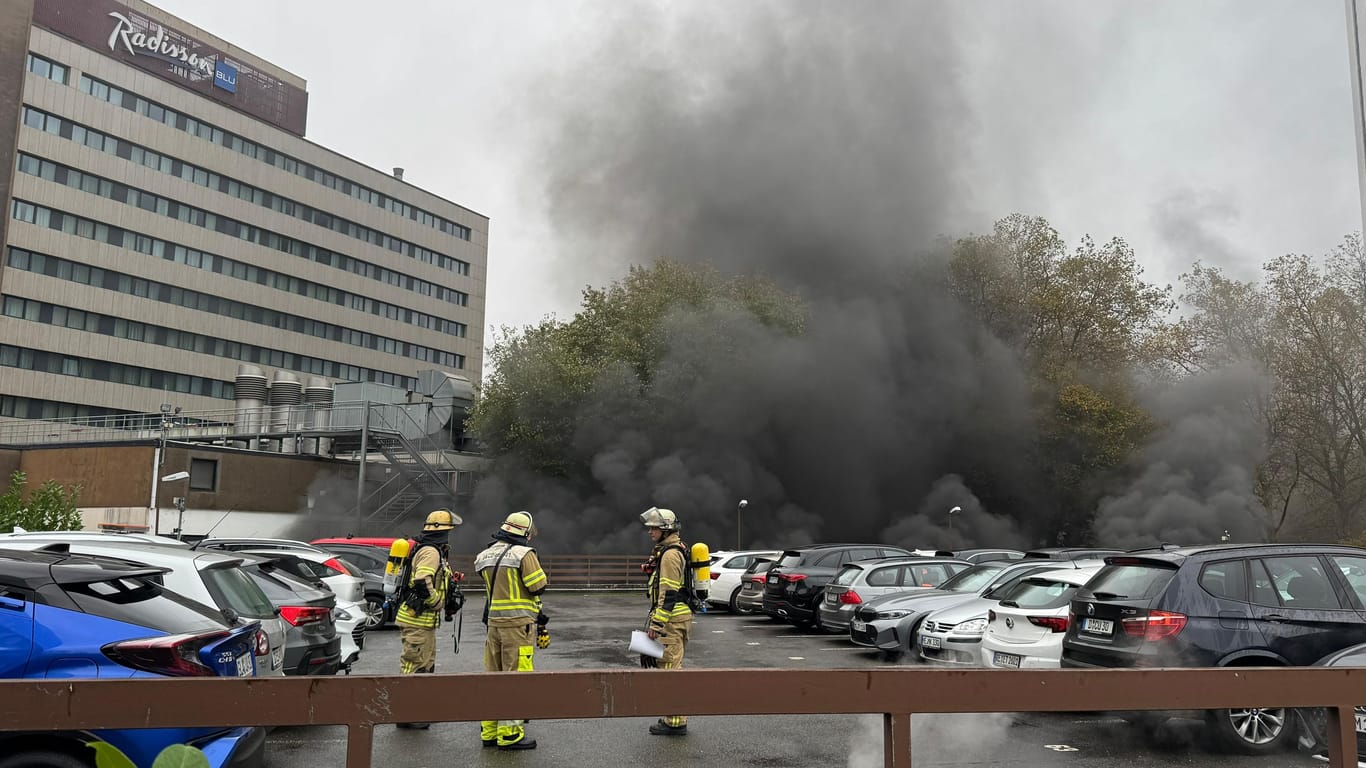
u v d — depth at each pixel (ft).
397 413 120.78
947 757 20.88
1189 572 22.31
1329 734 13.28
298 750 21.53
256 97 189.47
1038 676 12.12
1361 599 23.27
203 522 103.40
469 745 22.03
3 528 56.03
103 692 10.13
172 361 167.94
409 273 216.54
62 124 154.40
